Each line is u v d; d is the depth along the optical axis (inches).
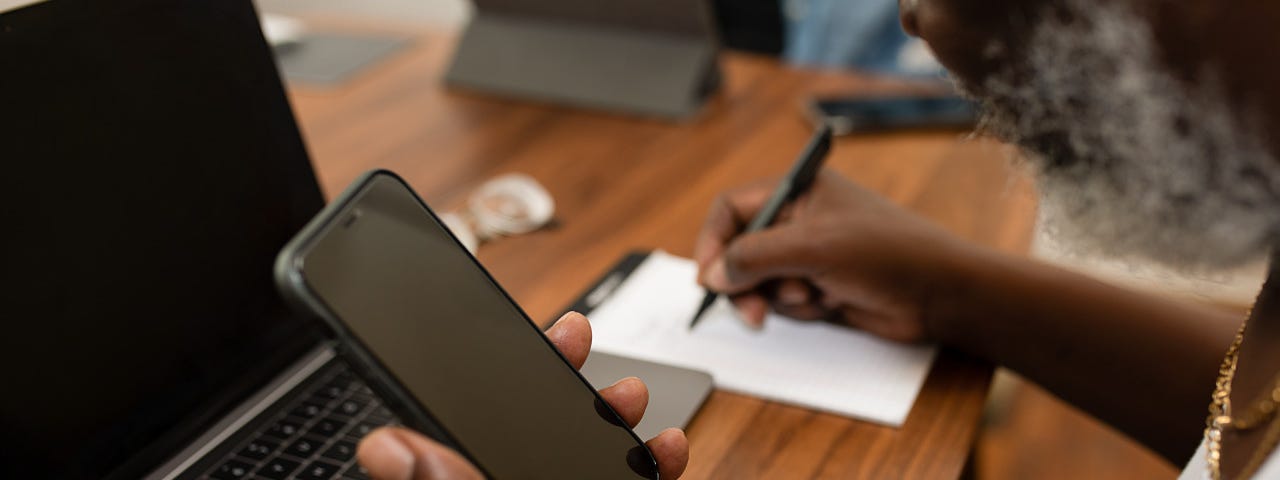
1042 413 56.2
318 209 27.9
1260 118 14.1
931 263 26.7
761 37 67.6
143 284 23.2
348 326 15.3
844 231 27.5
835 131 42.3
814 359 26.7
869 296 26.9
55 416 21.4
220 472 22.5
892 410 24.5
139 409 22.9
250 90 25.8
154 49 23.4
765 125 43.6
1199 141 14.9
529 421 17.9
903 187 37.9
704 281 29.0
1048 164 17.4
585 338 20.7
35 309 21.0
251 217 26.0
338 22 58.0
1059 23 15.2
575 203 37.0
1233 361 20.5
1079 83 15.6
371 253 16.7
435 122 44.8
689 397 24.9
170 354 23.7
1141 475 52.4
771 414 24.8
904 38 69.1
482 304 18.7
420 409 15.8
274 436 23.5
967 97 18.2
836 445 23.6
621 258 32.7
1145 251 17.4
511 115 45.4
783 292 28.1
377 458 13.8
